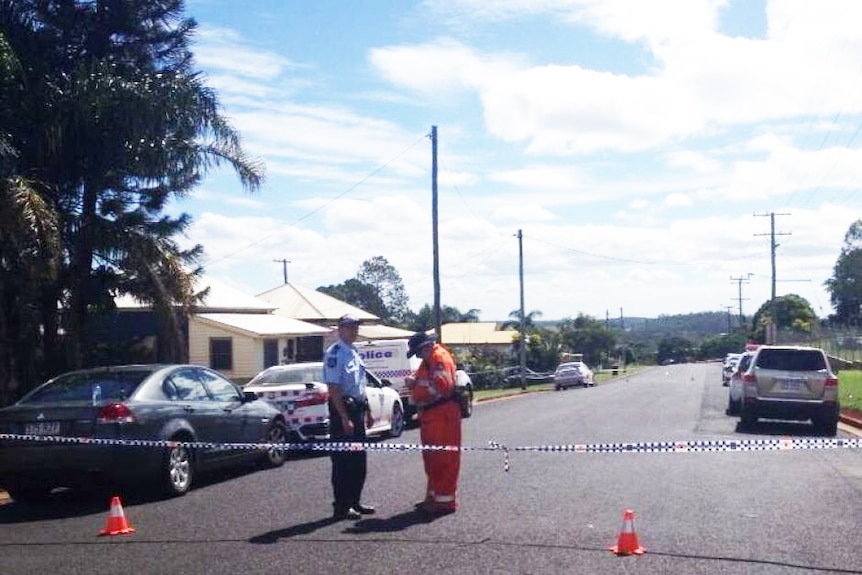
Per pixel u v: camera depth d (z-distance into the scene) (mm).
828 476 12906
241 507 11102
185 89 19234
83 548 8961
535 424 22094
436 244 33219
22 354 19094
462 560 8047
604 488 11852
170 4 21375
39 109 18531
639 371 89375
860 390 33625
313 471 14359
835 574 7492
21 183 16344
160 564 8188
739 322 160250
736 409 24828
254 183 20594
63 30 20109
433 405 10336
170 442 11750
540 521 9719
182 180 20984
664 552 8258
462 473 13258
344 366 10156
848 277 85188
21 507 11766
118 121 18719
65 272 19641
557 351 67625
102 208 20266
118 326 29797
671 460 14680
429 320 79312
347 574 7652
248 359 34812
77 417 11344
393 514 10266
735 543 8609
